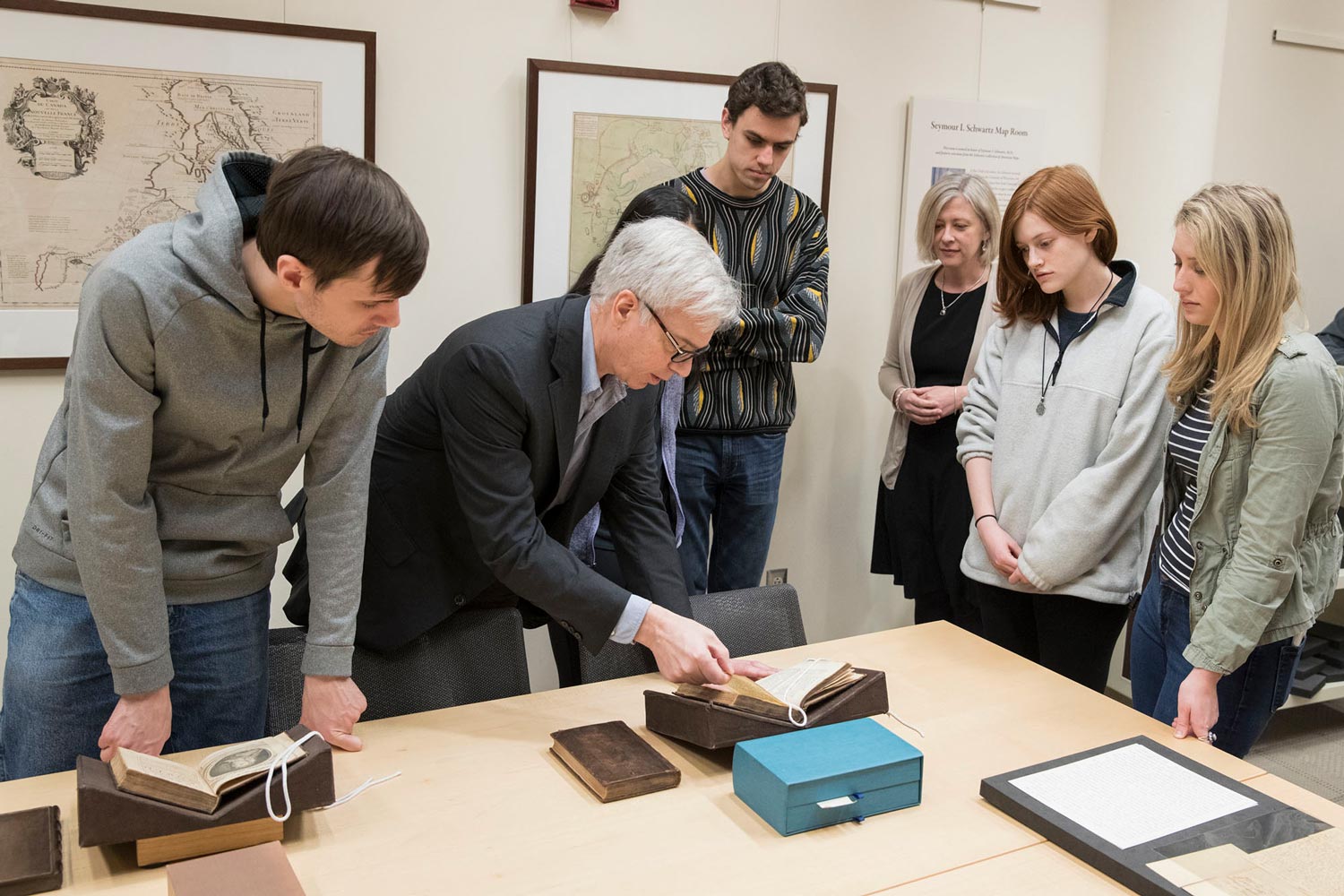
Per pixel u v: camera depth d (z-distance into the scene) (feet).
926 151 11.85
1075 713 5.87
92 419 4.63
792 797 4.53
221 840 4.26
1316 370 6.01
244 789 4.37
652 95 10.37
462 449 5.65
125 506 4.76
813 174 11.27
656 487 6.61
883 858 4.41
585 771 4.93
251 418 5.10
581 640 5.95
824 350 11.91
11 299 8.60
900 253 12.05
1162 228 12.10
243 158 4.87
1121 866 4.24
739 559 10.46
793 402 10.23
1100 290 8.01
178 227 4.77
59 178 8.55
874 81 11.51
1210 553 6.58
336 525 5.43
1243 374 6.18
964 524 10.37
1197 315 6.54
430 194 9.83
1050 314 8.28
